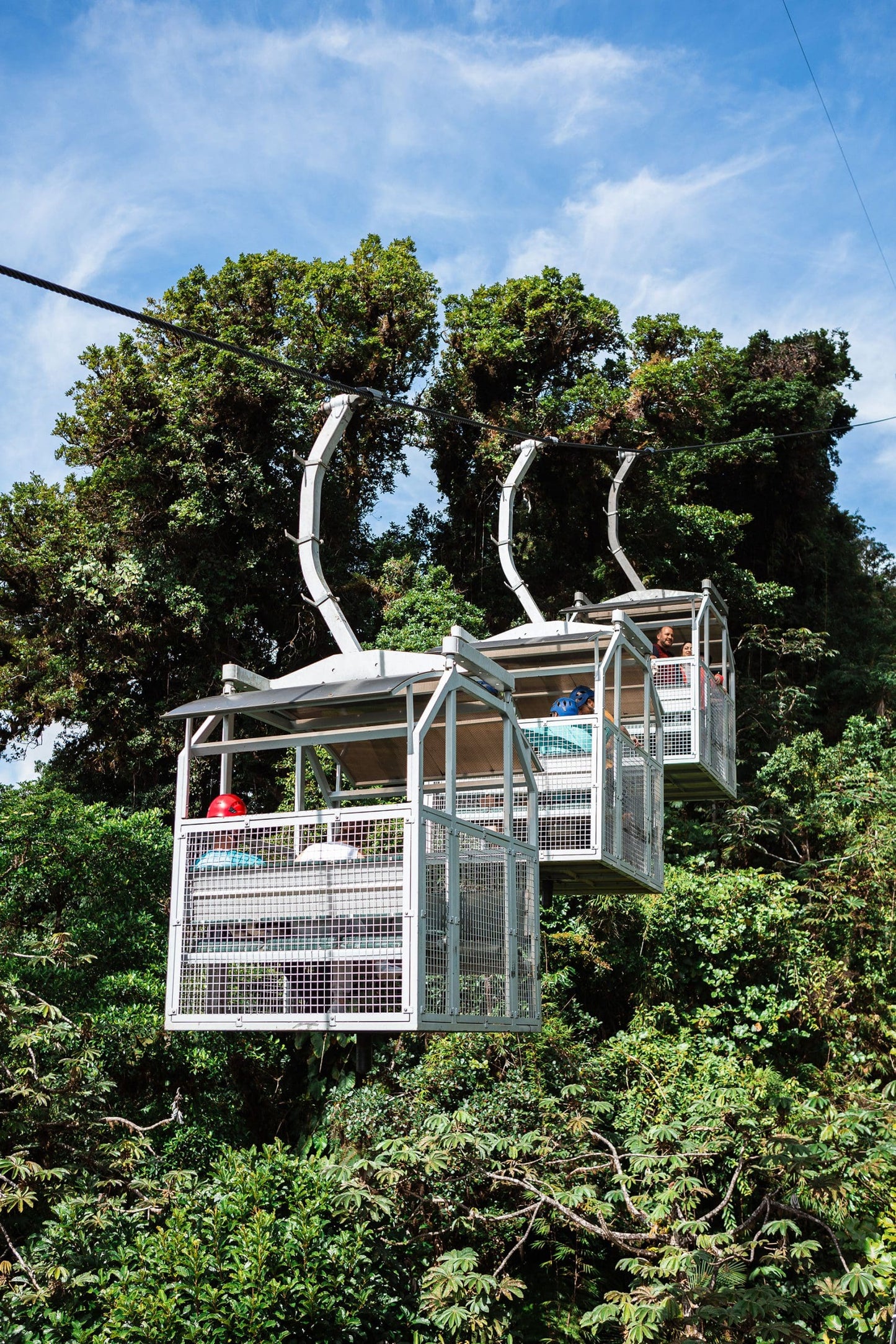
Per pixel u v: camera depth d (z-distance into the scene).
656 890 11.38
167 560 19.34
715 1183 10.11
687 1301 7.84
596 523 24.23
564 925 15.38
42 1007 9.26
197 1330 7.41
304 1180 8.86
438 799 10.09
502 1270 9.56
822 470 30.72
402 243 23.56
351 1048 12.77
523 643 10.88
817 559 30.39
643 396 23.17
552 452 23.50
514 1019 8.09
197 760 19.00
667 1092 11.38
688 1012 15.18
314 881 7.14
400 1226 9.54
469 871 7.72
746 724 22.84
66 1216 8.39
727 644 16.28
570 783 9.95
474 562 25.25
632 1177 9.55
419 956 6.82
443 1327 8.58
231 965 7.24
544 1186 9.35
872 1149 8.79
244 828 7.47
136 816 14.05
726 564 25.12
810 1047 15.36
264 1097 13.08
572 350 24.55
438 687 7.64
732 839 18.84
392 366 22.48
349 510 22.00
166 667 20.06
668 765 13.81
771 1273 9.02
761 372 30.92
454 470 25.12
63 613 18.80
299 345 21.27
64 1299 7.95
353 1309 8.28
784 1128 9.16
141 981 12.26
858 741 22.30
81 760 19.52
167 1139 11.17
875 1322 8.19
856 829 18.61
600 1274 10.52
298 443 20.64
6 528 19.08
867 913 16.80
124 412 19.44
